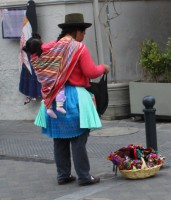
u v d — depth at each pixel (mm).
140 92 15914
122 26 18109
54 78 9766
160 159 10492
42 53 9820
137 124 15930
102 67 10047
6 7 17250
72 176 10672
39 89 17062
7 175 11453
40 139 14859
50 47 9805
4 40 17719
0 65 17922
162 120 16016
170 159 11734
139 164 10195
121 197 9266
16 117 17969
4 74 17906
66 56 9766
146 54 16188
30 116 17781
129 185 9961
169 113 15445
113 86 16562
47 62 9797
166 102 15430
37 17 17047
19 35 17172
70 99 9883
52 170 11695
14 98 17906
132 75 18328
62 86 9844
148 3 18875
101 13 17422
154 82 15938
